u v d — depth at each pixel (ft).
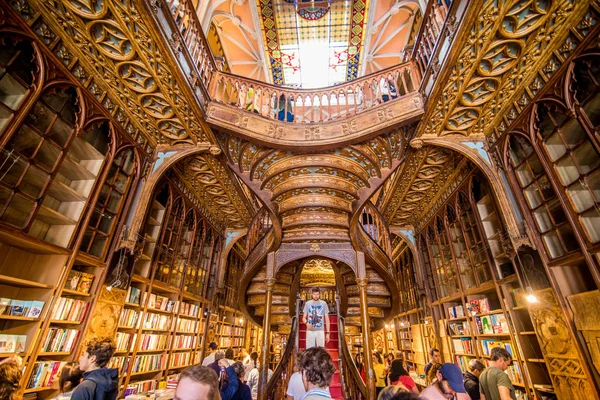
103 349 8.32
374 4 30.27
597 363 11.51
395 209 28.86
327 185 18.89
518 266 16.07
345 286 24.40
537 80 14.17
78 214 13.73
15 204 11.76
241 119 17.24
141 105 16.16
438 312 27.58
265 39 34.99
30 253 12.66
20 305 11.20
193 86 15.44
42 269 12.58
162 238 20.81
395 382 12.02
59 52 12.35
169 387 17.40
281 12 32.35
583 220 12.19
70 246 13.10
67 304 12.94
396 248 37.91
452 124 17.39
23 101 10.80
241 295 22.88
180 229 23.54
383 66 36.06
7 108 10.36
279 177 19.54
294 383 10.01
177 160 19.22
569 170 13.24
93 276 14.67
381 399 4.68
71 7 11.21
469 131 18.01
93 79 14.21
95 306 14.21
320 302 20.06
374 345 43.04
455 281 24.12
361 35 33.94
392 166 17.79
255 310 26.45
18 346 10.75
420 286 30.01
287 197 20.02
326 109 37.01
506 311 17.46
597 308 11.48
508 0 10.94
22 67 11.20
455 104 15.74
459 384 7.23
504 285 17.76
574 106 12.35
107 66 13.88
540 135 14.34
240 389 11.89
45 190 11.69
